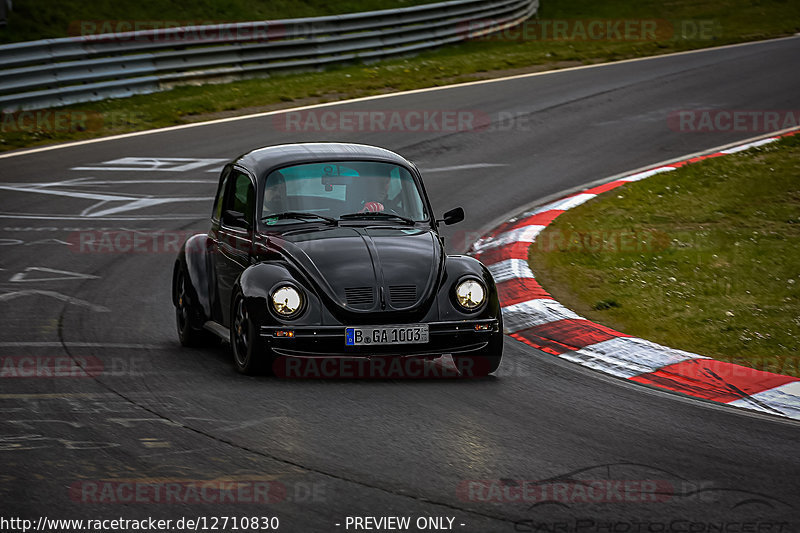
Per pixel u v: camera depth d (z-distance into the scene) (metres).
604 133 67.00
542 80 86.56
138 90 76.75
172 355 28.02
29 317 31.92
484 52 102.12
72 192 52.03
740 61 93.62
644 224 45.19
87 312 32.91
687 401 24.00
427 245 26.92
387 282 25.20
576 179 55.53
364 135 65.62
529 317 32.09
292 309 24.62
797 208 46.25
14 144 62.16
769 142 60.31
